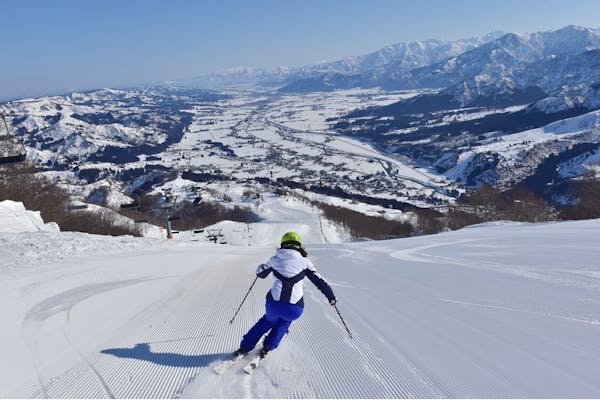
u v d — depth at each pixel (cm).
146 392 426
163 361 505
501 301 740
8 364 491
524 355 496
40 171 4350
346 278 1098
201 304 807
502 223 3491
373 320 665
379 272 1163
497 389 418
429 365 479
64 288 886
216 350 541
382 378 452
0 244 1452
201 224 8462
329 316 698
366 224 8619
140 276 1117
